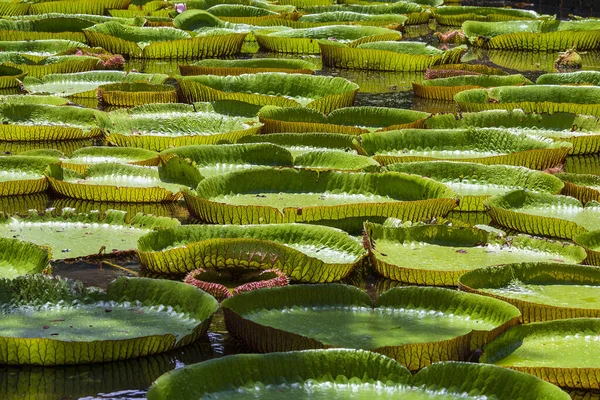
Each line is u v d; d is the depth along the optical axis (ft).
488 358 14.98
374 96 38.55
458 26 60.44
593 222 22.63
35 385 14.33
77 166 25.31
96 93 35.88
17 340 14.60
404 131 29.37
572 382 14.58
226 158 26.35
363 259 20.10
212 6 60.64
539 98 35.73
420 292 16.96
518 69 45.06
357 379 13.89
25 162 25.63
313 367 13.93
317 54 48.62
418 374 13.85
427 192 23.70
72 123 31.14
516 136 29.07
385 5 62.28
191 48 46.34
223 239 18.98
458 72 41.19
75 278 18.61
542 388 13.25
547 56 49.26
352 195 24.21
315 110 31.55
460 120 31.53
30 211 21.57
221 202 23.18
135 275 18.97
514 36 50.37
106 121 30.35
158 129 30.53
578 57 45.06
